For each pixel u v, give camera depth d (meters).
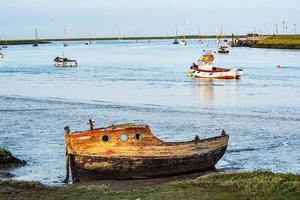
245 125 58.25
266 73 128.62
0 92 93.38
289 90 91.12
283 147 47.16
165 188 29.88
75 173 36.41
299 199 25.84
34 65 176.38
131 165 36.56
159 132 54.78
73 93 90.81
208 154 38.59
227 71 115.62
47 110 71.25
